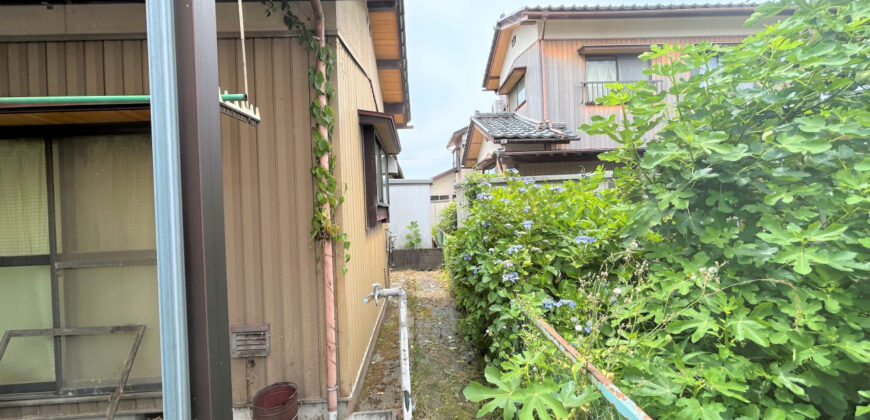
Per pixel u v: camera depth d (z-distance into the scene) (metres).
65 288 2.39
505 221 2.81
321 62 2.38
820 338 1.22
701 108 1.59
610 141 8.20
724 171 1.46
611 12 7.81
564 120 8.14
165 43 0.76
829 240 1.21
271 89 2.41
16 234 2.37
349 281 2.58
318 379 2.43
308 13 2.42
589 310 1.75
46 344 2.38
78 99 1.50
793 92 1.51
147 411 2.35
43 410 2.36
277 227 2.42
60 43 2.36
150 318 2.41
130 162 2.40
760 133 1.57
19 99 1.46
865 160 1.30
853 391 1.26
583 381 1.16
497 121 7.93
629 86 1.73
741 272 1.46
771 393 1.30
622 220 2.01
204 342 0.78
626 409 0.85
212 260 0.81
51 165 2.37
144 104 1.87
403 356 2.01
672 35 8.24
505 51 10.73
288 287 2.42
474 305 2.98
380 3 3.96
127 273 2.41
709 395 1.12
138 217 2.40
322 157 2.38
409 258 8.49
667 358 1.28
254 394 2.41
